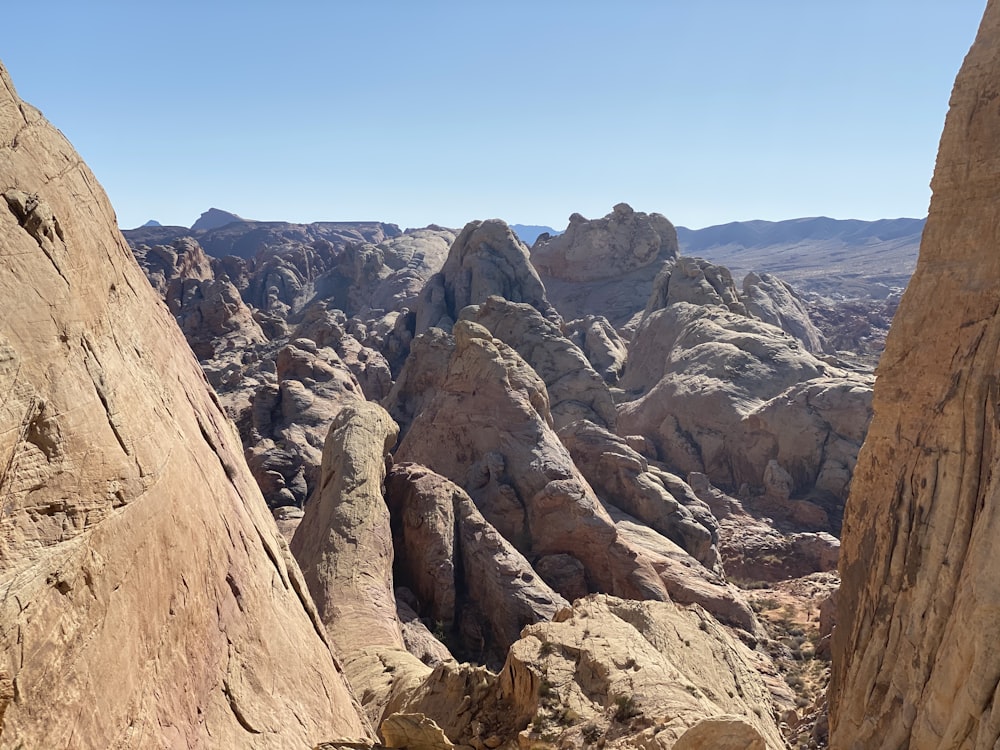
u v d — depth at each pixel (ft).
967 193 49.73
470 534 104.68
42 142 27.35
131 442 26.91
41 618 19.66
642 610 71.97
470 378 136.98
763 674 90.48
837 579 139.64
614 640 55.16
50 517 21.25
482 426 130.93
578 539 113.60
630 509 145.69
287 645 39.42
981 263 48.42
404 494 111.65
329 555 94.07
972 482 45.21
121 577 24.21
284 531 125.08
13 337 21.27
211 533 34.06
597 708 48.01
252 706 32.17
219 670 30.86
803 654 108.58
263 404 161.17
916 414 51.55
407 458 140.97
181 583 29.04
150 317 37.63
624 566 110.52
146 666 24.98
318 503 106.22
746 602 116.47
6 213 23.00
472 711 53.67
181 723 26.13
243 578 36.88
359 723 46.29
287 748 32.55
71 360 24.27
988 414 45.06
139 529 26.02
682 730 40.40
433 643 89.10
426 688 59.06
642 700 45.62
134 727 23.07
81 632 21.40
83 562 22.03
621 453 150.30
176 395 36.86
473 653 94.94
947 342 49.80
